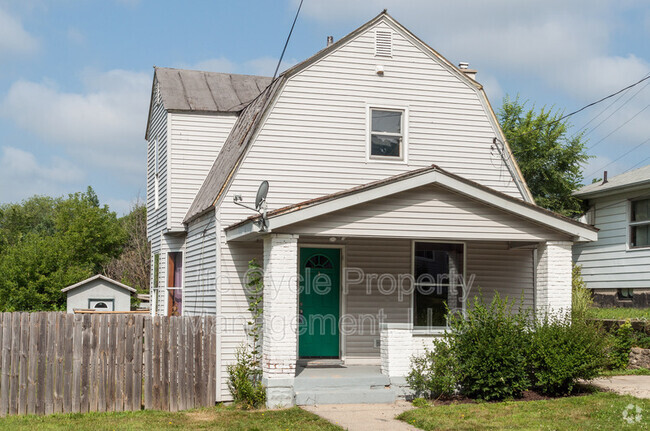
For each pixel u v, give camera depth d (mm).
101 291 28062
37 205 88188
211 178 16203
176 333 12648
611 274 21938
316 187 14453
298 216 12062
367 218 12586
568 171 33344
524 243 14773
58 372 11938
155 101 19594
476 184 12805
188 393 12578
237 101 18047
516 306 15586
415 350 13219
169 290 17734
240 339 13562
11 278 31250
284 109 14453
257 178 14148
